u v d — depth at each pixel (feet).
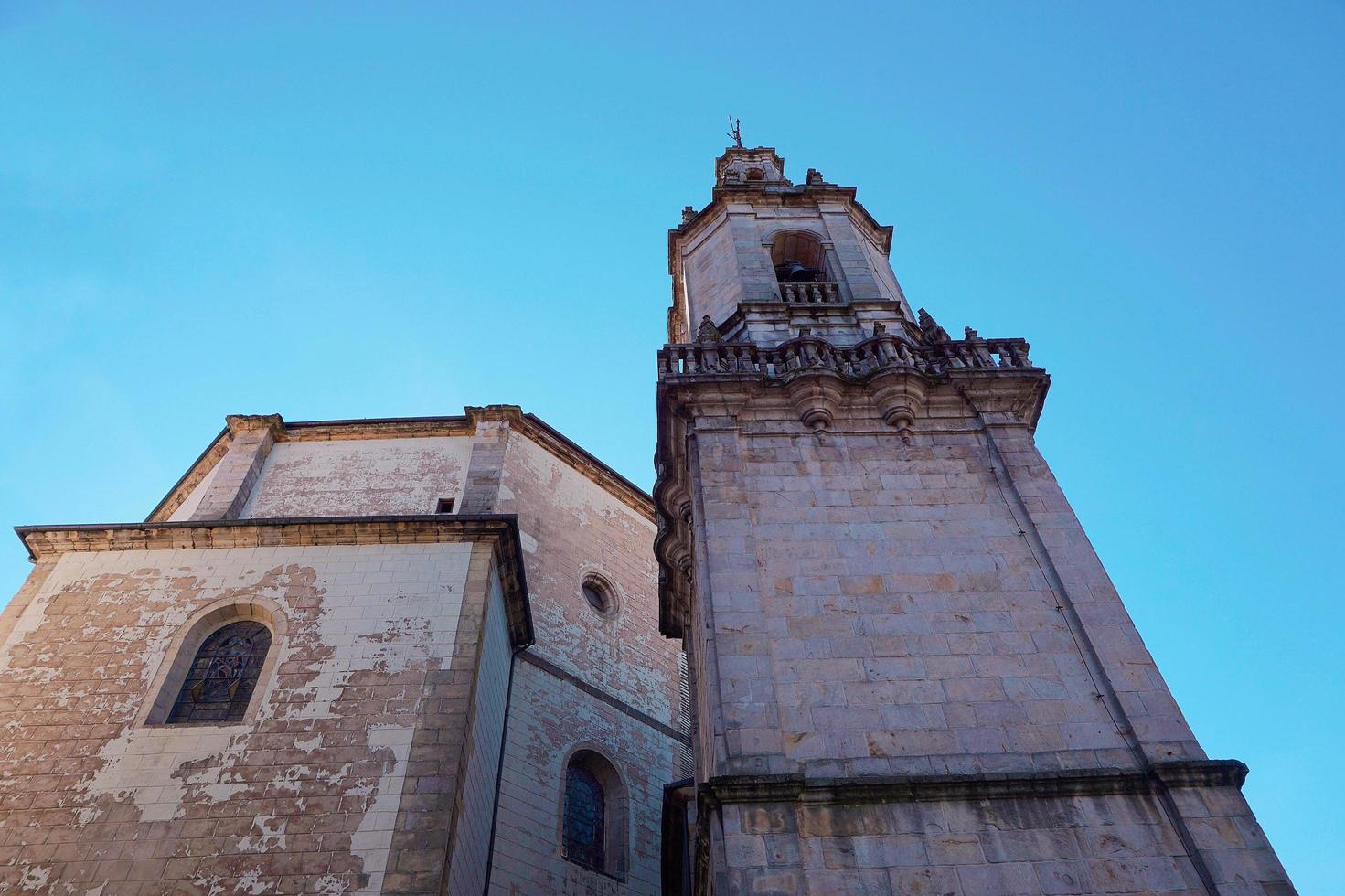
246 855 54.54
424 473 90.99
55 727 61.77
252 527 74.08
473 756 63.46
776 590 52.54
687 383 64.95
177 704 64.13
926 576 53.31
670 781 89.76
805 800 42.19
